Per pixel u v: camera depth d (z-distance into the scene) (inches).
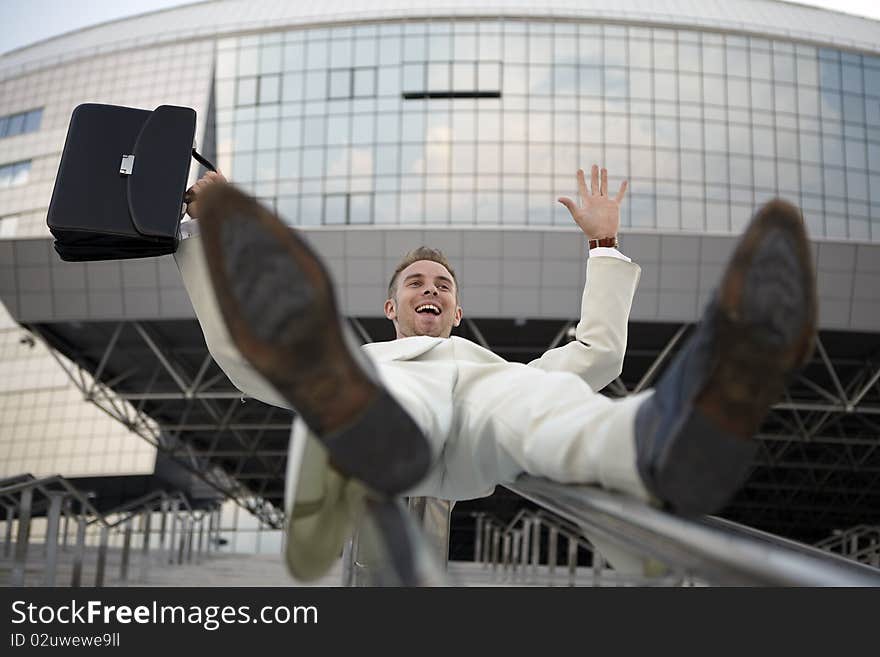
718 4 1350.9
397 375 82.8
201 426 1185.4
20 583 279.1
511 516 1514.5
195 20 1392.7
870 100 1283.2
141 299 927.7
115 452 1441.9
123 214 110.0
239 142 1235.9
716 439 51.1
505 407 79.8
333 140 1215.6
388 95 1224.2
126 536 441.1
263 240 48.6
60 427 1464.1
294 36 1267.2
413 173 1192.8
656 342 988.6
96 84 1387.8
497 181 1189.7
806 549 90.0
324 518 71.1
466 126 1208.2
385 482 54.9
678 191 1211.2
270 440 1401.3
